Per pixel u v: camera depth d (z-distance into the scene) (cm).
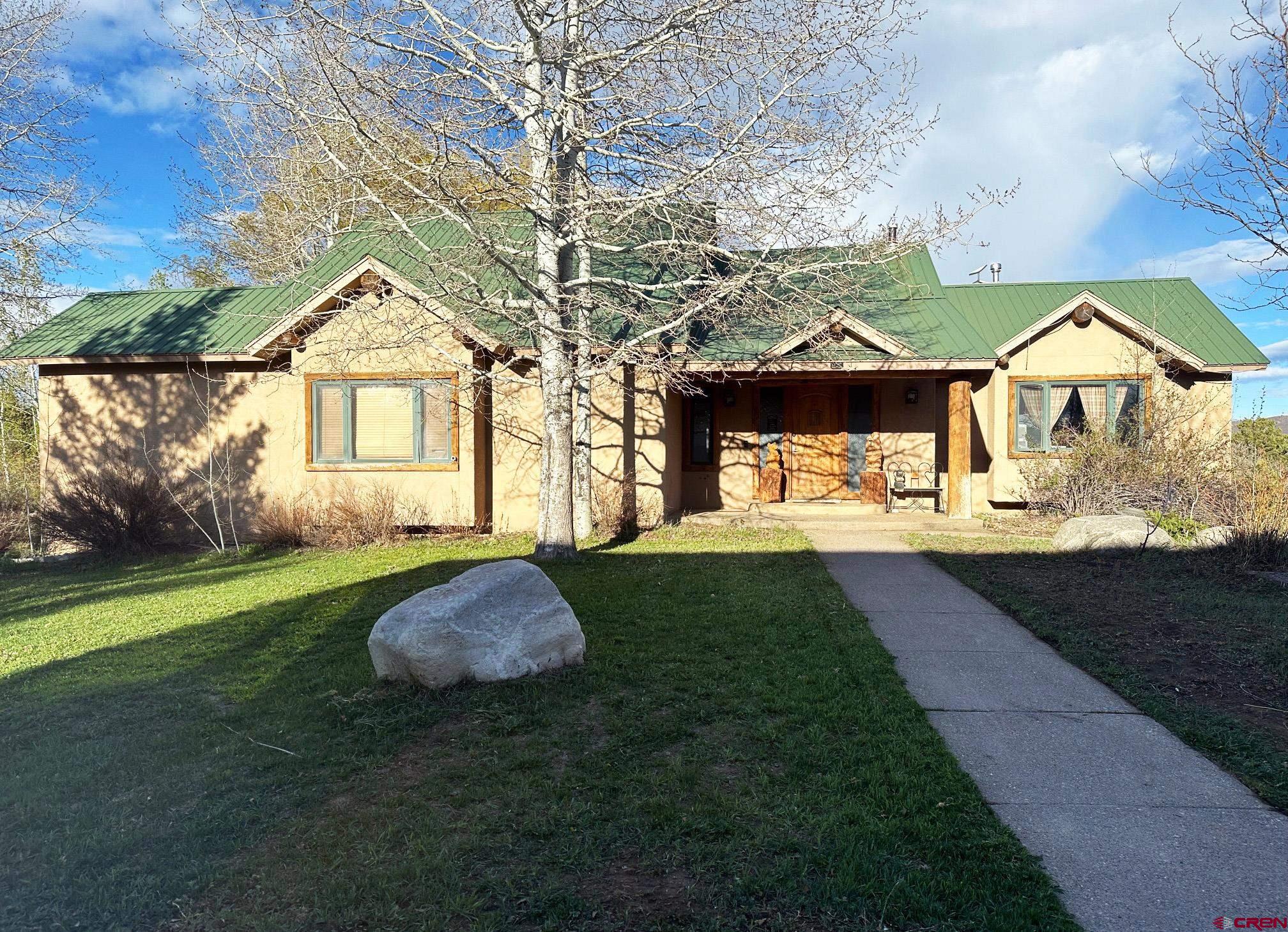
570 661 588
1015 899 302
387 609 809
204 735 479
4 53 1316
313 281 1438
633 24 1060
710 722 485
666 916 294
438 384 1360
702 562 1040
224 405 1523
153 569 1240
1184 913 298
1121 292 1631
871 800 379
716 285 1049
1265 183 669
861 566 1016
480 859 335
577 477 1288
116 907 302
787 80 1026
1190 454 1253
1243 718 493
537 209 1009
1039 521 1351
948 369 1359
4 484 1512
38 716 522
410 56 1046
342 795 396
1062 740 465
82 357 1481
